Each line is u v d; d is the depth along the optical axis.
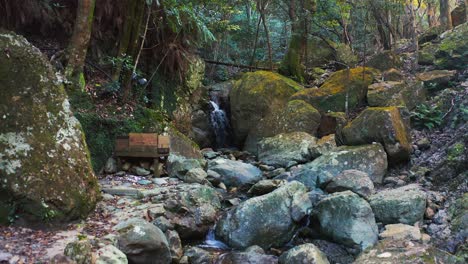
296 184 4.86
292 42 10.36
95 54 7.50
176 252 3.95
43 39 7.26
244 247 4.26
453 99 6.80
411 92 7.23
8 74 4.16
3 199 3.74
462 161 5.03
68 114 4.57
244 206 4.46
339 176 5.20
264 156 7.17
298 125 7.56
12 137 3.96
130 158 6.13
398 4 9.98
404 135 6.07
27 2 6.86
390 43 11.07
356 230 4.11
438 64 8.23
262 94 8.38
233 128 8.73
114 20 7.68
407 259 3.36
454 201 4.46
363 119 6.19
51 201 3.90
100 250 3.25
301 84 9.81
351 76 8.11
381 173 5.59
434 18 13.48
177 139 6.89
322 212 4.46
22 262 3.00
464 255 3.54
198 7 9.06
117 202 4.77
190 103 9.03
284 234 4.46
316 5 10.43
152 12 7.57
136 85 7.56
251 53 13.23
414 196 4.38
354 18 11.26
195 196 4.81
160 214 4.38
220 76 11.28
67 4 7.46
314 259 3.56
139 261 3.56
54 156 4.14
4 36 4.27
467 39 8.14
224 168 6.19
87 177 4.43
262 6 10.77
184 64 8.73
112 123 6.27
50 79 4.53
